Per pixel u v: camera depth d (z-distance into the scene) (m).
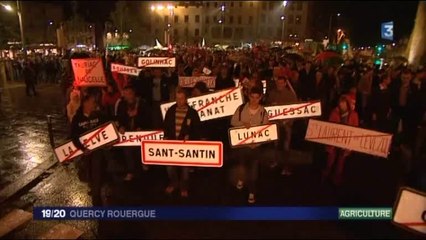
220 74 10.74
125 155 6.88
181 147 4.72
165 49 31.06
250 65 14.15
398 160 8.53
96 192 5.94
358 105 10.48
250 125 5.57
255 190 6.28
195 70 11.74
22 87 21.70
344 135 6.21
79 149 5.63
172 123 6.00
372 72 10.94
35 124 11.52
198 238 5.00
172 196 6.30
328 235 5.15
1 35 22.05
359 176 7.46
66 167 7.73
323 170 7.29
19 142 9.43
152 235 5.07
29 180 6.77
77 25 40.41
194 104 7.11
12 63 23.78
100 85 8.27
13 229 5.08
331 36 41.53
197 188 6.65
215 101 7.13
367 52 28.28
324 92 11.27
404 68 10.59
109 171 7.38
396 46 30.23
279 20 87.44
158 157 4.79
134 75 10.42
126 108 6.90
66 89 11.00
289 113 7.22
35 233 5.06
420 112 8.77
